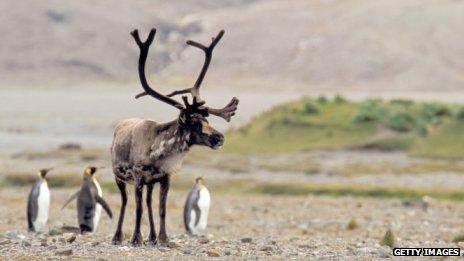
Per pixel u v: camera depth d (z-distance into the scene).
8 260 59.22
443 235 101.06
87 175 85.00
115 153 67.50
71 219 110.69
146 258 60.78
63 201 145.12
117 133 68.00
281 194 173.38
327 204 151.88
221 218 127.69
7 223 103.00
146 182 66.19
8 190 167.50
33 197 90.88
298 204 151.50
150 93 64.81
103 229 96.94
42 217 91.56
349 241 84.00
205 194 98.31
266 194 173.75
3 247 67.12
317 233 104.12
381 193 168.12
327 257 62.88
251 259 61.03
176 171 65.62
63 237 76.50
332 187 173.25
